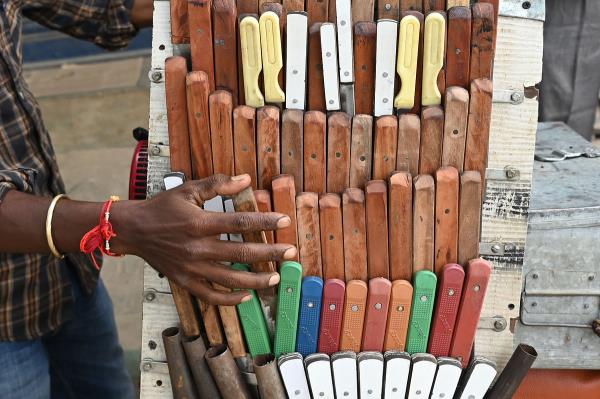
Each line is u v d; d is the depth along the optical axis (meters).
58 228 0.99
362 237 1.05
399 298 1.07
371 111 1.03
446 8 1.00
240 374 1.12
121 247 0.99
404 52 0.98
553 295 1.17
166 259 0.98
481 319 1.13
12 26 1.23
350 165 1.04
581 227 1.14
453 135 1.01
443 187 1.02
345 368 1.10
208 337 1.12
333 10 1.00
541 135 1.53
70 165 3.43
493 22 0.98
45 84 4.27
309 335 1.10
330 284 1.06
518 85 1.03
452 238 1.05
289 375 1.10
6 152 1.21
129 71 4.33
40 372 1.31
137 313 2.51
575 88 2.14
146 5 1.45
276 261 1.02
